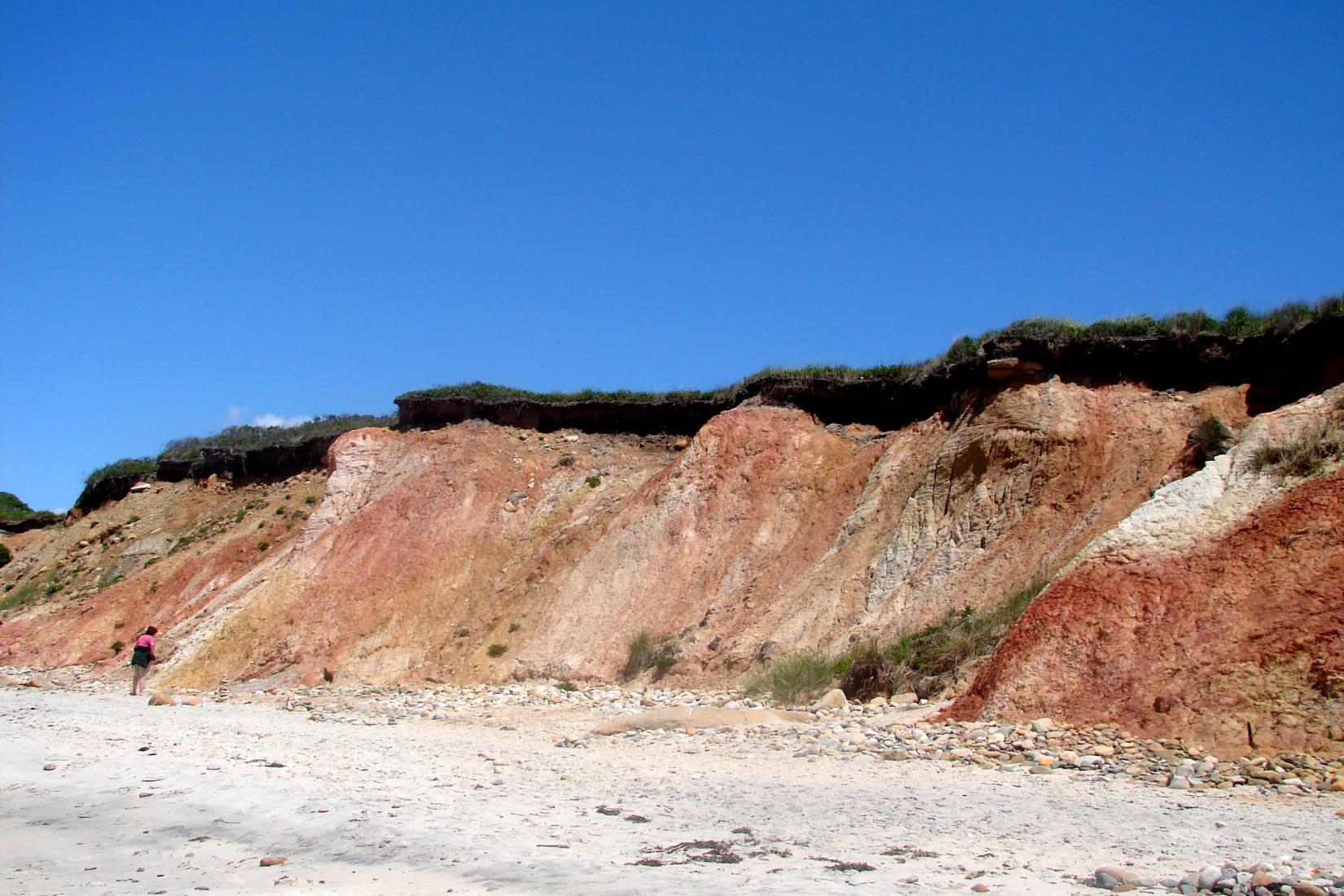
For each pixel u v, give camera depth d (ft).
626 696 74.43
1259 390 73.97
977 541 73.92
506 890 25.55
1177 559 50.83
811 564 85.15
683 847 28.84
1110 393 79.66
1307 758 38.47
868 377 102.89
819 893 23.97
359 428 131.54
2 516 201.67
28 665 113.70
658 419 122.31
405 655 95.09
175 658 101.96
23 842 33.94
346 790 38.78
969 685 56.08
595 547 96.84
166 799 39.14
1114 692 46.52
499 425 124.77
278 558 114.62
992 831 30.22
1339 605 43.75
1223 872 24.27
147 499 158.71
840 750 45.70
